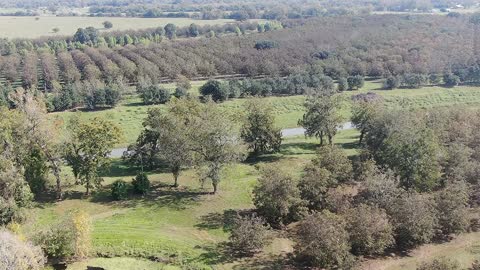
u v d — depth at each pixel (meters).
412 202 50.38
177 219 57.22
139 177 64.62
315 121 83.62
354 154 80.06
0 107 69.50
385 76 143.38
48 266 46.69
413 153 59.94
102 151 63.59
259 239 48.78
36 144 61.12
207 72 142.62
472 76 135.88
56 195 64.06
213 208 60.22
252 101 87.94
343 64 146.50
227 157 62.31
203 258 48.56
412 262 48.12
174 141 62.56
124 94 125.69
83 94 113.56
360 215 48.09
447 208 52.66
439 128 73.00
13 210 52.16
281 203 53.69
